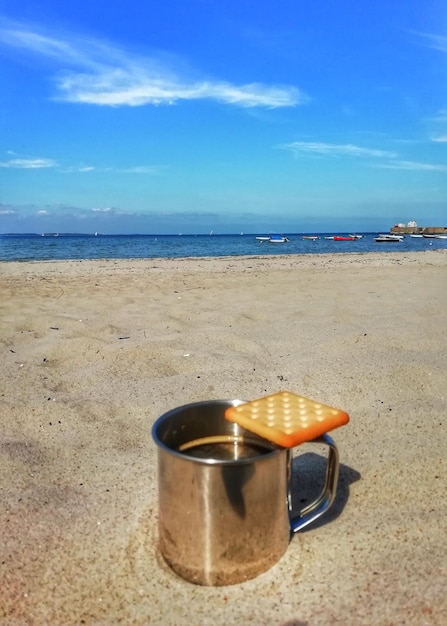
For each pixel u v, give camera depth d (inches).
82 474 15.7
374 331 33.1
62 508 13.9
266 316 39.2
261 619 10.2
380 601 10.4
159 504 11.7
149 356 28.0
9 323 36.9
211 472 10.7
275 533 11.4
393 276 73.5
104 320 37.7
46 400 21.6
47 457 16.9
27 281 68.4
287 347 29.7
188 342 30.9
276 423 11.3
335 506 13.6
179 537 11.2
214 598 10.7
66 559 11.9
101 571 11.5
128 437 18.4
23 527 13.0
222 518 10.9
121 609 10.6
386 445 17.1
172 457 11.1
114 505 14.0
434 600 10.3
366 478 15.0
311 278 70.8
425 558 11.6
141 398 22.0
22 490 14.7
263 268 93.6
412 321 36.7
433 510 13.4
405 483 14.7
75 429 19.1
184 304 45.6
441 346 29.5
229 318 38.3
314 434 11.0
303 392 22.4
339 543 12.1
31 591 11.1
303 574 11.2
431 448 16.7
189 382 24.0
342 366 25.5
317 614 10.2
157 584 11.1
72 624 10.3
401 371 24.4
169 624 10.2
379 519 13.0
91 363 27.2
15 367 26.3
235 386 23.4
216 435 13.5
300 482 14.8
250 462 10.7
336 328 34.4
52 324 36.3
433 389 22.4
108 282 66.6
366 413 19.9
